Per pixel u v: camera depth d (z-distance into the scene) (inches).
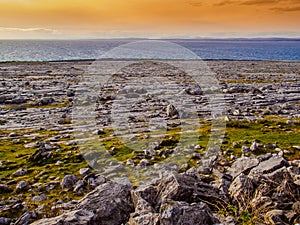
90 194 408.8
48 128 815.1
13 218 410.6
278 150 614.2
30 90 1349.7
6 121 887.1
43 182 511.2
